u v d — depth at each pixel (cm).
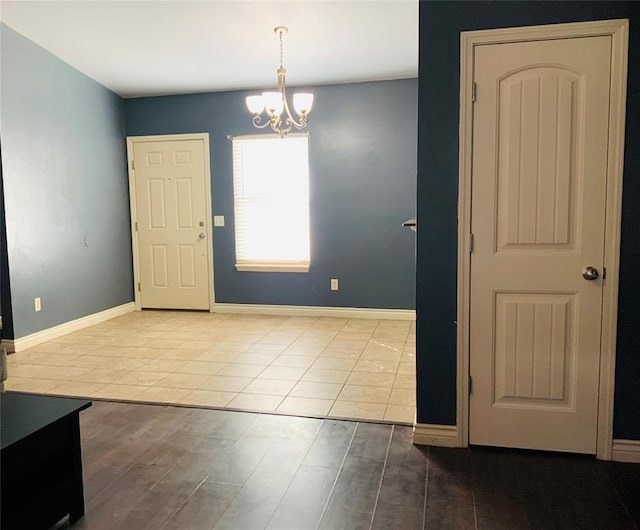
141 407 312
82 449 259
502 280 245
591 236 235
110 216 566
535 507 206
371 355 414
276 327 516
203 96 569
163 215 594
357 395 327
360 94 530
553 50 230
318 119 542
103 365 395
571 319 241
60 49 464
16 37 434
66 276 499
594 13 225
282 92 414
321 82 532
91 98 533
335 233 552
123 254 589
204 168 577
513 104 236
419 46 243
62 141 493
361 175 538
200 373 374
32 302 457
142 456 251
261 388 342
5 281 433
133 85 550
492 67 237
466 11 237
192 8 381
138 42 443
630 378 238
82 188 522
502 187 241
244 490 220
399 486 222
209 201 581
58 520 194
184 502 212
